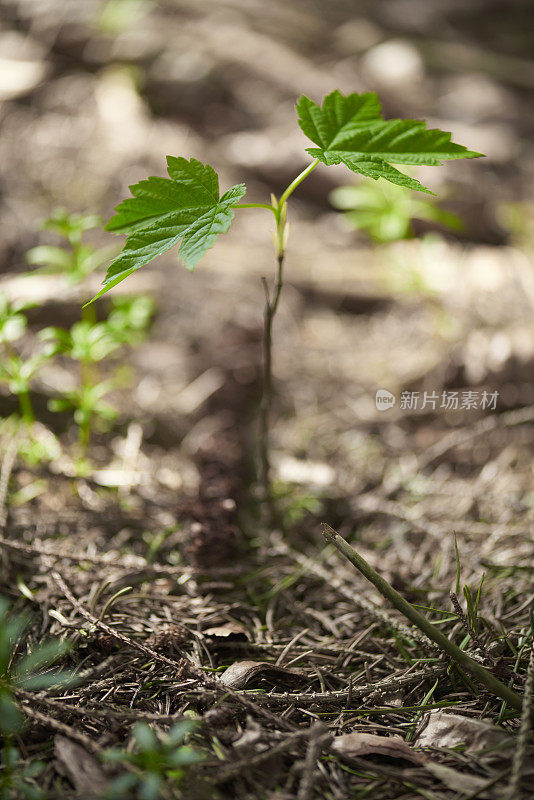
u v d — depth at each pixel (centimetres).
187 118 130
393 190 96
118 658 68
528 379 88
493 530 79
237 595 75
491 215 110
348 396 91
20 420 85
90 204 108
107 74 132
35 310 88
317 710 67
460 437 85
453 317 93
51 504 80
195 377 90
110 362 91
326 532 67
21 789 62
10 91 125
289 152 116
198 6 148
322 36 150
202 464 81
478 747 64
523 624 72
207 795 62
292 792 63
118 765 63
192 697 66
